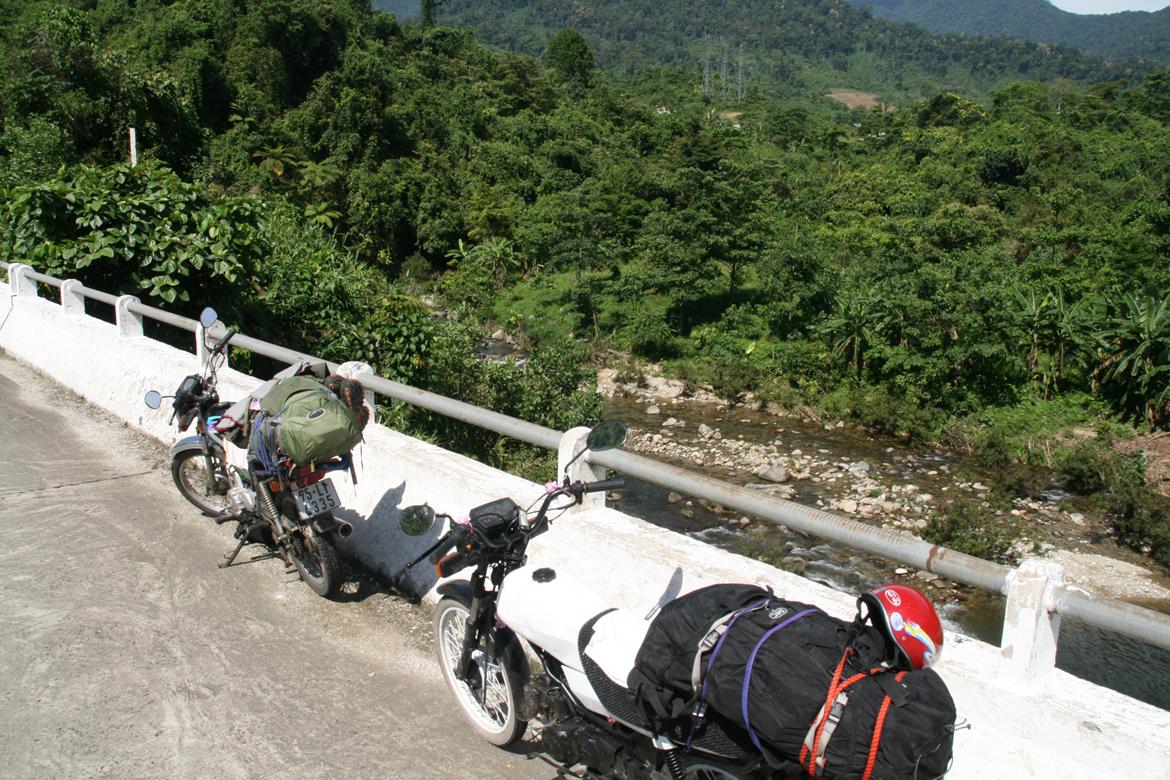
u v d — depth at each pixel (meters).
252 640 4.07
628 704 2.59
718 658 2.23
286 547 4.55
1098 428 21.48
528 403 14.85
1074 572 14.08
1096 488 18.06
